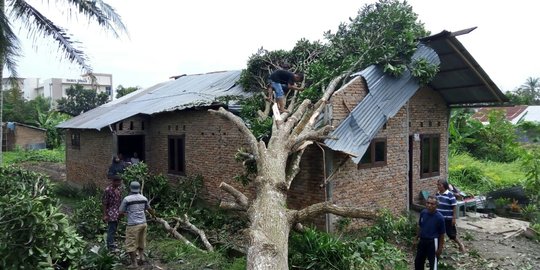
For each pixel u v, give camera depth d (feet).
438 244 23.59
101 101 155.12
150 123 52.70
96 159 56.75
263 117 34.88
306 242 24.40
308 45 44.78
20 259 18.19
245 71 47.19
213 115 42.80
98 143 56.18
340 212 21.95
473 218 40.73
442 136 43.04
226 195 41.34
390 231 31.65
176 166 48.57
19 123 119.14
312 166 33.22
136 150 65.05
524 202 44.75
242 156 30.53
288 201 34.91
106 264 24.25
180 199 39.88
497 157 77.82
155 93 62.85
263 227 20.26
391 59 34.50
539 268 27.63
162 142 50.75
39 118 125.18
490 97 40.40
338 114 31.91
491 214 42.16
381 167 36.47
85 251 25.62
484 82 38.42
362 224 34.14
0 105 41.29
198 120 44.96
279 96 34.99
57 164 91.20
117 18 43.34
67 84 210.59
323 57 41.70
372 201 35.60
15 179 31.89
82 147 60.90
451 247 31.37
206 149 43.88
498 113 81.97
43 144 120.06
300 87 36.55
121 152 64.03
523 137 99.55
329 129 28.68
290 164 28.60
